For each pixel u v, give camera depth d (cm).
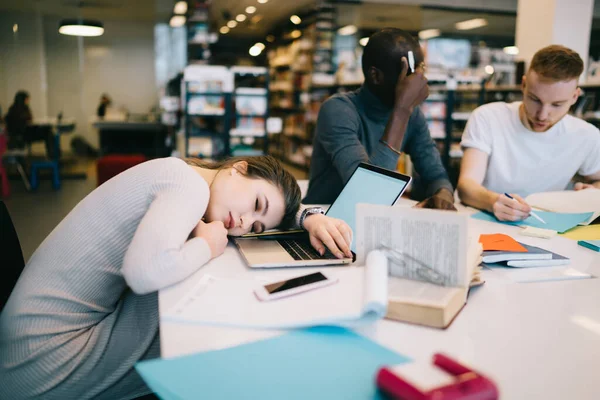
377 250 100
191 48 881
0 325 107
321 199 215
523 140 220
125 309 113
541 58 189
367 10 1152
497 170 227
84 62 1373
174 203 102
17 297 108
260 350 73
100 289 110
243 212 120
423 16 1236
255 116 647
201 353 72
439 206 185
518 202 169
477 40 1622
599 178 225
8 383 104
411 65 181
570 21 470
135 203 108
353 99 204
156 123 1062
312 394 61
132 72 1418
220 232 118
